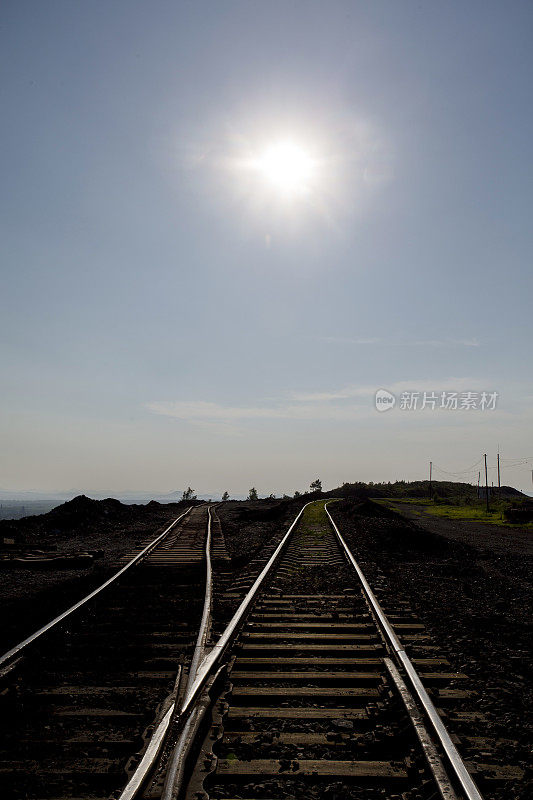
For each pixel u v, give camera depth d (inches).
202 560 563.8
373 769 157.2
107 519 1074.7
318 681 226.4
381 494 3230.8
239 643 270.5
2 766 160.9
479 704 204.7
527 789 147.1
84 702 206.1
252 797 145.6
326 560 576.4
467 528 1270.9
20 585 445.1
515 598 421.7
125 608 348.5
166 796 134.9
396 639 269.6
